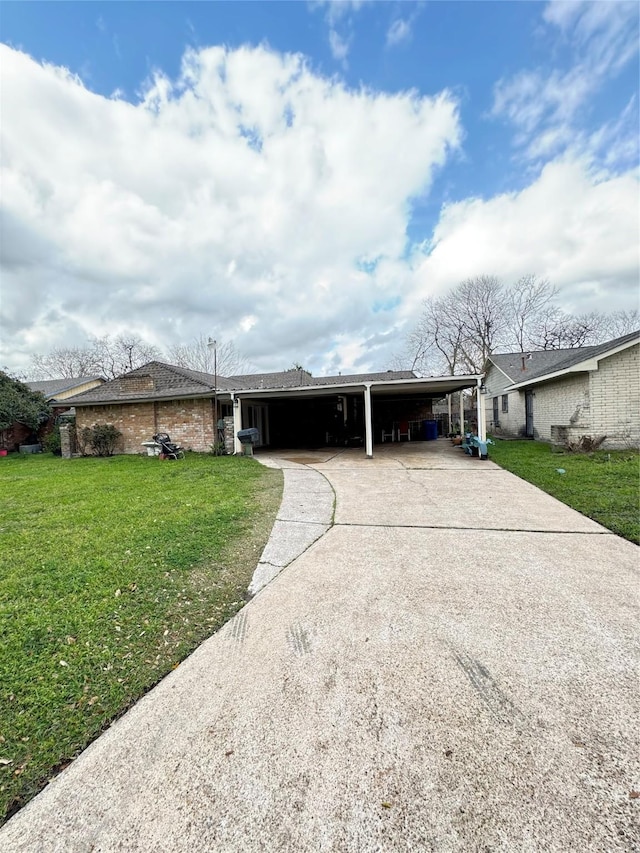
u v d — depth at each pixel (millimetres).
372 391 12883
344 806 1445
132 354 34062
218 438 12945
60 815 1459
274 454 12742
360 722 1828
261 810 1444
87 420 14203
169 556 3875
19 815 1465
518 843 1303
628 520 4656
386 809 1430
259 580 3408
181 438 13398
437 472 8523
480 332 27188
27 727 1864
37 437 17484
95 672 2256
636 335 10086
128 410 13883
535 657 2270
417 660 2271
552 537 4277
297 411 18578
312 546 4203
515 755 1628
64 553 4012
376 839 1333
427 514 5270
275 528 4785
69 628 2693
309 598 3066
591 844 1295
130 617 2840
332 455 12195
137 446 13820
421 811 1419
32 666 2301
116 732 1827
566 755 1621
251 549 4117
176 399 13273
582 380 11023
